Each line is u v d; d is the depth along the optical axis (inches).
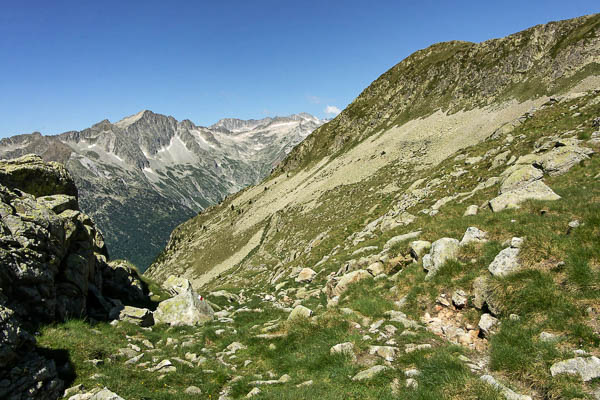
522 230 495.8
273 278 1471.5
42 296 478.6
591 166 729.0
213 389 376.5
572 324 316.8
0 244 436.1
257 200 5467.5
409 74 5378.9
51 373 344.2
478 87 3831.2
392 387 312.5
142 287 910.4
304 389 325.4
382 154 3533.5
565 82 2893.7
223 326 663.8
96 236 885.2
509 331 345.4
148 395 350.0
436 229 682.8
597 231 410.0
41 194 733.3
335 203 2866.6
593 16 3459.6
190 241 6067.9
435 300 469.7
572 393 251.1
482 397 264.2
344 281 666.8
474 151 1509.6
